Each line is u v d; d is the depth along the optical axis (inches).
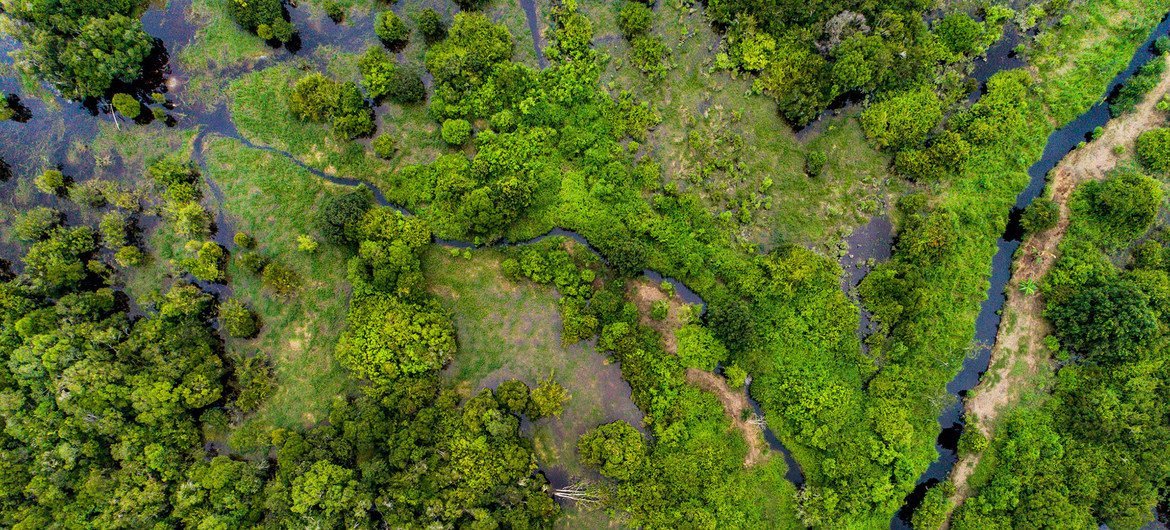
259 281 2017.7
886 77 2009.1
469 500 1803.6
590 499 1929.1
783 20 2021.4
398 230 1958.7
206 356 1927.9
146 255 2022.6
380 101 2075.5
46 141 2049.7
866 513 1916.8
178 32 2084.2
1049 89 2043.6
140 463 1835.6
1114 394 1884.8
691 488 1894.7
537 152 2026.3
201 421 1932.8
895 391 1943.9
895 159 2027.6
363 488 1792.6
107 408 1824.6
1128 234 1956.2
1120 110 2028.8
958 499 1958.7
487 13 2103.8
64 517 1764.3
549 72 2044.8
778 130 2057.1
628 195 2009.1
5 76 2048.5
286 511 1781.5
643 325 2001.7
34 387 1813.5
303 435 1935.3
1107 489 1871.3
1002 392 1972.2
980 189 2018.9
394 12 2103.8
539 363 2000.5
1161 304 1839.3
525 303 2020.2
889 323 1959.9
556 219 2015.3
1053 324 1968.5
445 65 1979.6
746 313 1881.2
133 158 2049.7
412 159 2063.2
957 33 2012.8
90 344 1877.5
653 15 2092.8
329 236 1957.4
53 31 1967.3
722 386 1990.7
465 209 1932.8
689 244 2001.7
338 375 1983.3
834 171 2044.8
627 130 2052.2
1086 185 1993.1
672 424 1927.9
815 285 1973.4
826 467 1913.1
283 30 2036.2
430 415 1863.9
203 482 1822.1
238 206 2038.6
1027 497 1886.1
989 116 2011.6
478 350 2004.2
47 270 1908.2
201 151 2058.3
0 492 1733.5
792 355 1964.8
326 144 2057.1
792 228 2033.7
